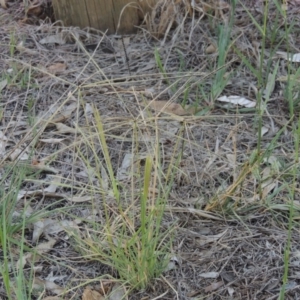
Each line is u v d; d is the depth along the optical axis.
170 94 3.53
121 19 4.17
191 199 2.89
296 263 2.56
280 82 3.57
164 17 4.07
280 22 4.00
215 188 2.93
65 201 2.93
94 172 2.96
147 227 2.65
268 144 3.18
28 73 3.75
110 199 2.86
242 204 2.84
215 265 2.58
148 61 3.88
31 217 2.74
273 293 2.45
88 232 2.64
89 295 2.46
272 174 2.89
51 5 4.41
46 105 3.55
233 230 2.74
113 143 3.22
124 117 3.12
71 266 2.62
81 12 4.18
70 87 3.61
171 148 3.14
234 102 3.46
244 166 2.86
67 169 3.11
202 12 4.04
